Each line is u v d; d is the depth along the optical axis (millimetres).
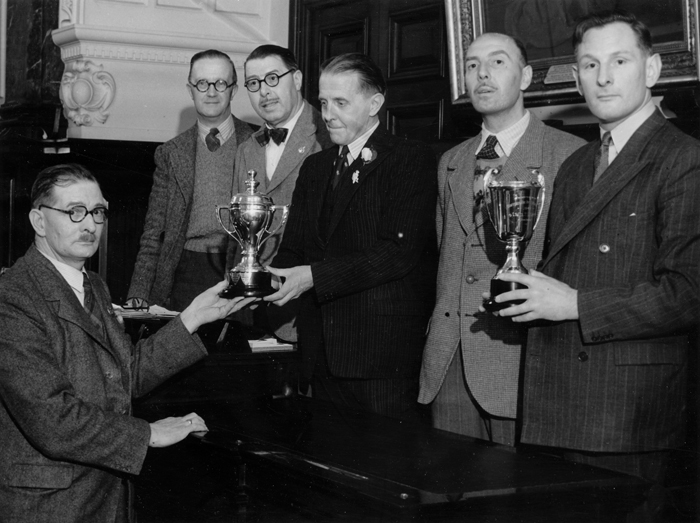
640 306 2125
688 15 2930
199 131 3924
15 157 5137
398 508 1669
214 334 2871
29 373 2051
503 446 2162
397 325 2830
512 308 2215
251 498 2125
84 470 2137
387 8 4402
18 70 5367
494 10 3586
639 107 2303
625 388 2193
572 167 2457
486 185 2584
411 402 2887
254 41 5195
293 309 3211
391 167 2852
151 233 3908
